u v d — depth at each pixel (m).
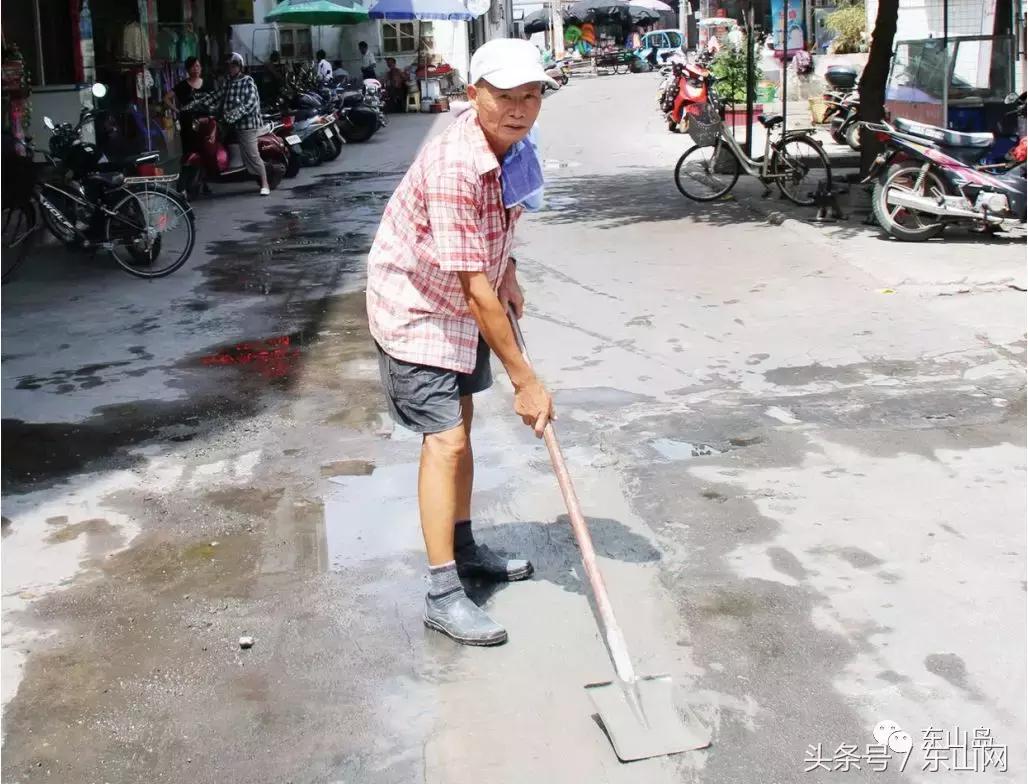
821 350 6.27
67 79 12.41
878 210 9.16
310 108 17.09
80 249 9.02
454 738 2.92
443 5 24.59
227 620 3.55
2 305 7.93
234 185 14.87
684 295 7.75
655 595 3.61
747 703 3.03
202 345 6.81
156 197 8.81
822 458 4.70
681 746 2.83
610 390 5.71
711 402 5.47
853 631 3.36
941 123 13.30
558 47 43.84
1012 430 4.95
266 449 5.03
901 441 4.86
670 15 50.47
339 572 3.85
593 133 19.83
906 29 16.94
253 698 3.13
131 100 14.05
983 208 8.81
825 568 3.75
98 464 4.89
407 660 3.29
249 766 2.84
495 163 3.06
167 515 4.35
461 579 3.77
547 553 3.94
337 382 6.00
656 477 4.56
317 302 7.92
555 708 3.04
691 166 13.00
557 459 3.22
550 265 8.99
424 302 3.26
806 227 9.95
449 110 26.88
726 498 4.34
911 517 4.11
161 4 17.19
